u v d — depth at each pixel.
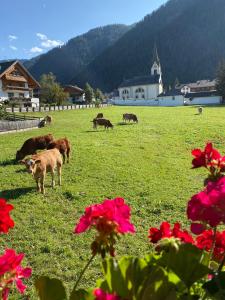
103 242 1.79
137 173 14.85
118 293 1.55
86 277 6.75
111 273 1.57
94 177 14.30
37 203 11.15
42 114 46.50
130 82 126.56
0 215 2.08
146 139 23.91
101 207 1.80
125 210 1.83
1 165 16.59
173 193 12.11
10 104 53.12
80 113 48.56
